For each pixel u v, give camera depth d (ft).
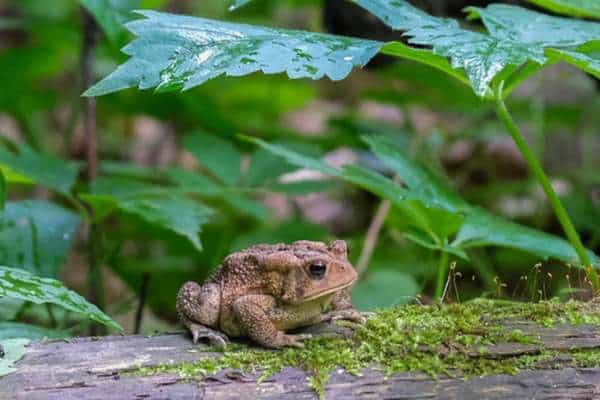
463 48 15.30
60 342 16.33
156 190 26.08
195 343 16.42
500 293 20.94
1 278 15.89
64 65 47.32
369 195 41.04
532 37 18.85
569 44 17.78
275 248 17.17
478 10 19.89
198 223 24.27
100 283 27.22
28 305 23.80
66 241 24.34
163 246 34.76
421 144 36.58
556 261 30.83
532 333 16.25
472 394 14.62
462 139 40.09
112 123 49.78
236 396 14.67
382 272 27.53
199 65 15.17
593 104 39.42
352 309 17.71
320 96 57.11
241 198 28.58
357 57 15.60
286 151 22.93
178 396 14.65
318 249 17.02
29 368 15.30
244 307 16.12
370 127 37.68
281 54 15.37
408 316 17.37
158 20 15.92
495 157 42.83
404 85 42.86
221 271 17.26
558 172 38.99
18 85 39.06
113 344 16.31
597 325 16.55
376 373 15.08
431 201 20.62
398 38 29.04
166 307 31.37
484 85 14.62
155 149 48.11
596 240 32.09
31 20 38.11
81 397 14.56
